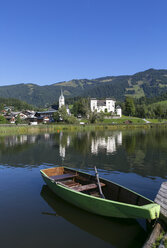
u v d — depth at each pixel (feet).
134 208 32.42
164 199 35.88
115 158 93.86
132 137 181.16
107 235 34.04
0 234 33.99
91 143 143.33
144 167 77.36
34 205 44.52
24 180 62.18
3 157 96.94
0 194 50.75
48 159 92.38
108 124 326.03
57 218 39.17
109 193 43.73
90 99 502.38
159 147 124.77
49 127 279.28
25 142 149.89
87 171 72.33
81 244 31.73
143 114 517.55
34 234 34.09
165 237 27.89
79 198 39.60
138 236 33.78
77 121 344.69
